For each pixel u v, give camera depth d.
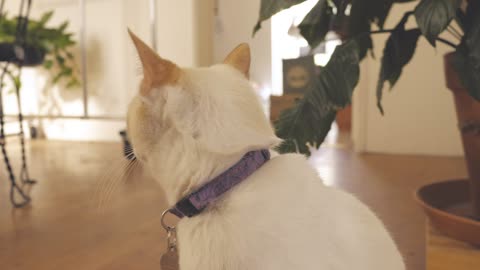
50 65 3.28
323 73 1.06
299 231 0.54
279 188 0.57
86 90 3.28
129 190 1.83
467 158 1.25
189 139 0.57
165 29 3.09
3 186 1.95
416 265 1.08
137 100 0.64
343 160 2.56
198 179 0.57
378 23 1.27
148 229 1.37
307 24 1.16
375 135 2.80
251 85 0.66
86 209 1.59
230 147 0.54
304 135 1.07
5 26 2.54
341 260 0.55
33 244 1.25
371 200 1.67
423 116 2.67
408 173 2.16
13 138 3.61
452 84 1.20
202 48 2.97
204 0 2.93
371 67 2.71
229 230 0.54
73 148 3.09
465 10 1.10
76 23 3.45
